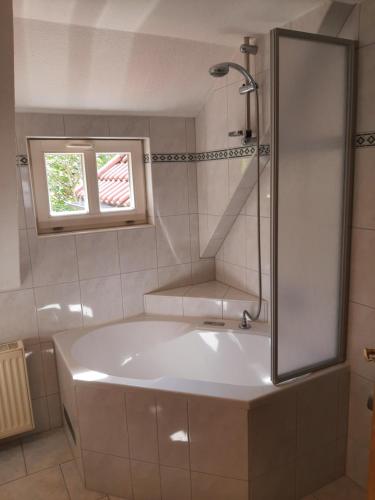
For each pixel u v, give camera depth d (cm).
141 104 253
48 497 206
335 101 175
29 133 236
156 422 186
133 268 279
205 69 238
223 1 166
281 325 178
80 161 266
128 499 203
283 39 156
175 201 287
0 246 207
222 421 175
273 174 163
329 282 190
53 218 260
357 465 205
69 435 243
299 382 184
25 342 252
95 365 253
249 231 264
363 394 195
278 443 183
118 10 171
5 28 125
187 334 258
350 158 181
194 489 188
